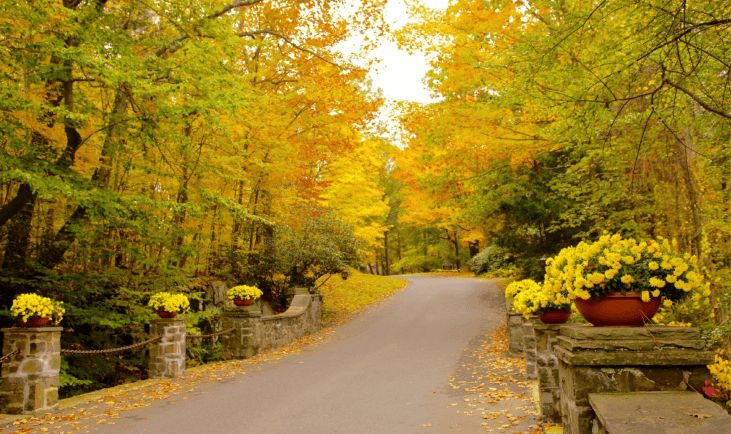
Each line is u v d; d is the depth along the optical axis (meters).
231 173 12.47
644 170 9.27
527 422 5.57
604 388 2.96
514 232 16.72
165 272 11.69
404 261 42.81
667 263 3.20
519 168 14.30
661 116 6.15
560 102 7.21
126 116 9.08
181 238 13.58
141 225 10.03
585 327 3.25
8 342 6.59
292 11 13.34
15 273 9.99
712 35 5.65
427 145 12.03
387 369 9.31
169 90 8.55
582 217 10.45
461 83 10.88
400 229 45.38
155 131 9.52
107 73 7.72
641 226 9.55
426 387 7.70
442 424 5.68
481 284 25.69
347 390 7.63
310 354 11.66
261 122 12.73
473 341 12.48
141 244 12.32
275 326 13.11
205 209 10.99
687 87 6.27
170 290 12.30
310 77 14.52
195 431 5.66
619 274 3.28
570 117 6.97
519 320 10.58
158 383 8.52
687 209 8.45
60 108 7.50
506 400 6.70
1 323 9.79
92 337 11.06
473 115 10.67
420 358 10.41
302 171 16.17
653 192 9.18
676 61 5.88
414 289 25.25
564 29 6.52
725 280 7.52
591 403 2.83
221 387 8.12
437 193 13.59
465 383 7.92
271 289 17.89
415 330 14.70
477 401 6.71
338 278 26.38
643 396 2.80
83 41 8.52
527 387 7.49
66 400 7.29
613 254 3.24
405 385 7.89
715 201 8.53
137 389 8.04
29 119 8.60
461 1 10.62
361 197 22.17
